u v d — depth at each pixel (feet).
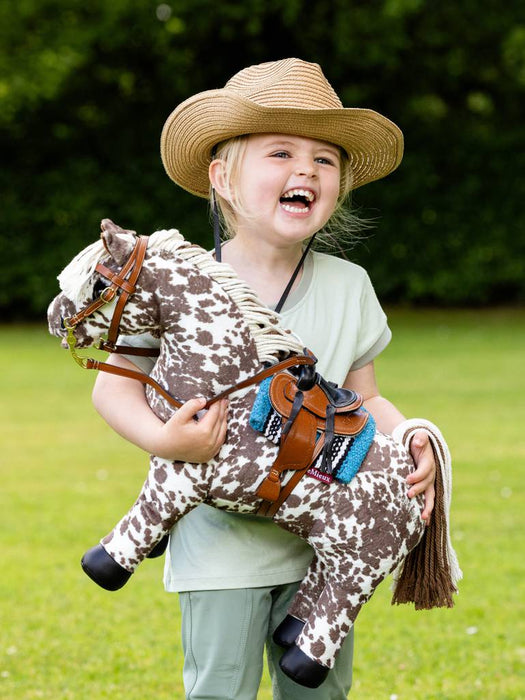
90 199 57.36
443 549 9.14
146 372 9.07
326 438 8.37
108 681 13.99
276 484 8.29
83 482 24.98
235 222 9.67
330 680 9.48
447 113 61.77
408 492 8.66
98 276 8.15
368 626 16.08
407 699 13.28
